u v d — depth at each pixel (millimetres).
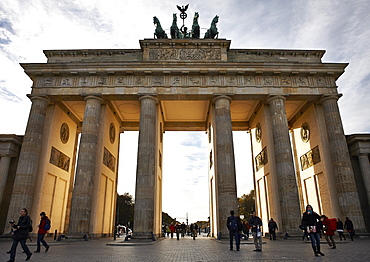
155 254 20875
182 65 47938
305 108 54500
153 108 47062
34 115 46125
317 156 50125
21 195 41906
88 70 47750
